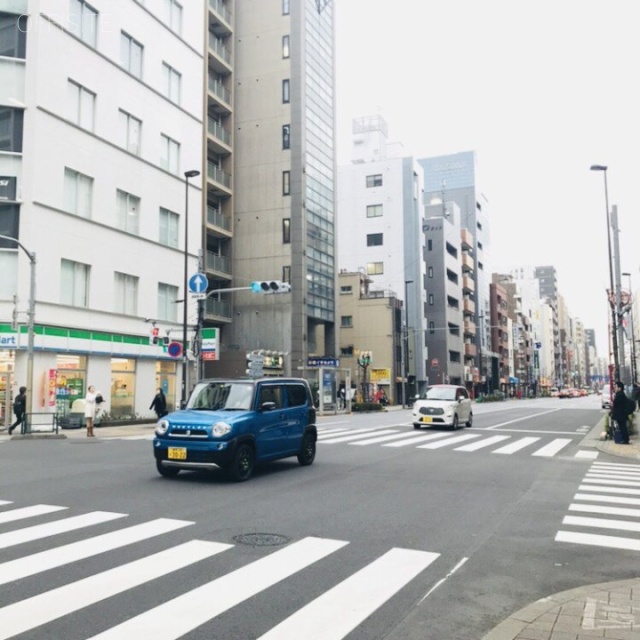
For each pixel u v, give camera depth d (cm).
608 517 812
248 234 4462
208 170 4184
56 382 2564
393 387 6191
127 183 3056
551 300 16850
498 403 6931
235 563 582
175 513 806
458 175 10200
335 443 1842
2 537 671
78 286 2731
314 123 4678
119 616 446
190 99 3619
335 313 4875
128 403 2995
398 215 7194
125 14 3080
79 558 592
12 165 2478
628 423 2103
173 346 2511
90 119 2847
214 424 1055
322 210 4738
